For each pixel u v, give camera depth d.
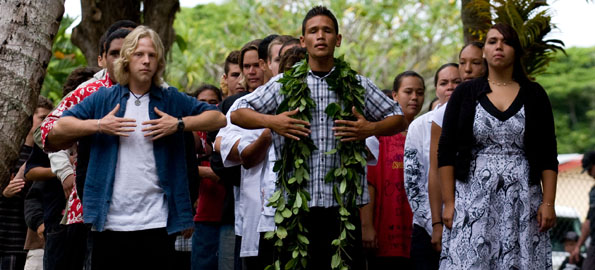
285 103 4.70
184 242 7.39
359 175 4.76
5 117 4.83
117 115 4.75
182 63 19.00
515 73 5.15
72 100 5.46
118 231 4.66
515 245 4.91
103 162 4.68
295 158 4.63
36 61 4.94
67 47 13.92
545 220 4.96
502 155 4.99
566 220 12.89
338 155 4.68
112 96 4.80
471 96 5.10
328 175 4.62
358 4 20.98
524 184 4.96
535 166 5.01
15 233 7.21
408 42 21.27
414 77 6.65
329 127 4.68
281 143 4.75
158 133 4.72
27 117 4.92
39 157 6.24
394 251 6.14
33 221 6.72
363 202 4.76
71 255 5.86
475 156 5.03
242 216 5.52
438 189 5.55
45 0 5.00
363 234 6.07
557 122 33.50
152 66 4.78
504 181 4.95
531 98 5.05
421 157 5.86
